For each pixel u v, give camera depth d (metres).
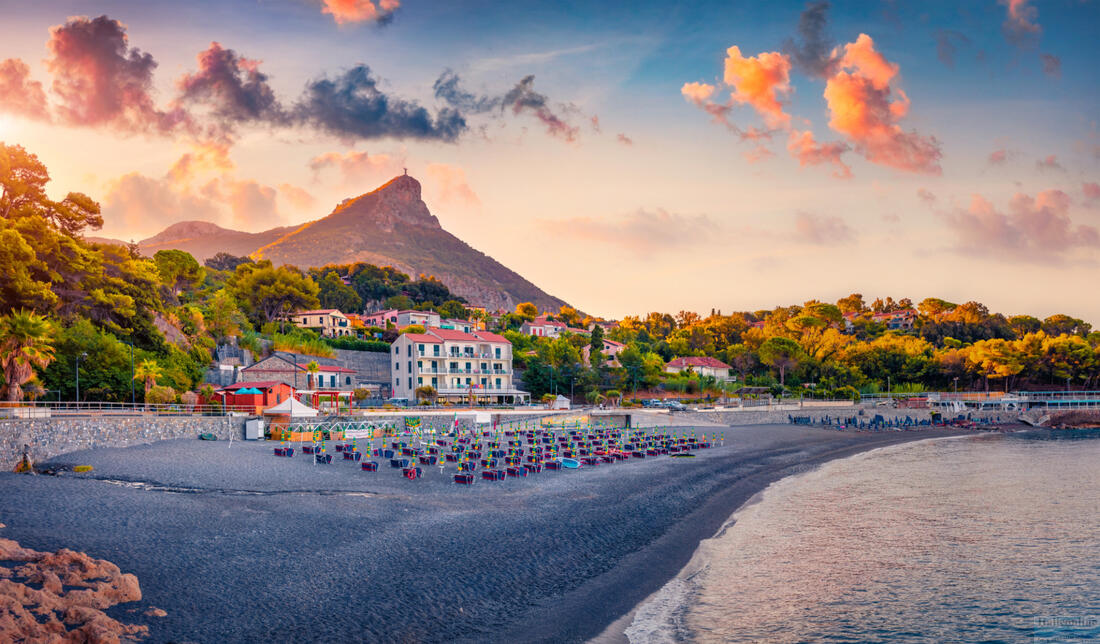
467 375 120.00
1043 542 36.09
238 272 150.88
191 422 61.22
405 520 36.06
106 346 70.25
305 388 97.12
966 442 94.38
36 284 65.31
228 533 31.08
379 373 127.44
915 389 160.88
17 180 75.19
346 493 42.91
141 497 36.78
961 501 47.47
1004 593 28.16
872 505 45.91
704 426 102.88
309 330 137.50
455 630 22.77
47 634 19.22
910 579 29.80
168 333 90.06
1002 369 157.38
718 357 191.62
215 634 20.89
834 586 28.72
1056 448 85.69
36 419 46.28
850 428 111.38
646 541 35.19
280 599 24.00
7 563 24.06
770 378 162.50
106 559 26.08
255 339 109.69
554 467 59.34
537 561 30.56
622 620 24.36
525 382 127.06
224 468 48.56
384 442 64.12
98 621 20.19
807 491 51.47
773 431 100.75
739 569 30.88
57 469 44.38
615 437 82.44
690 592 27.66
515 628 23.23
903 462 70.44
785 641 23.08
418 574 27.69
